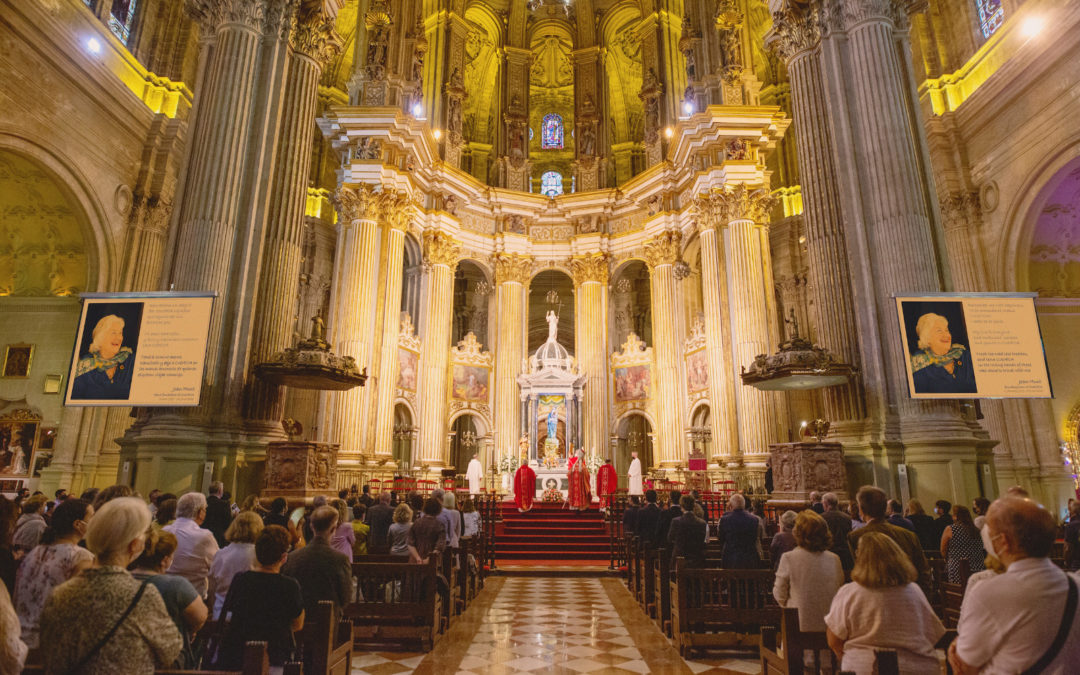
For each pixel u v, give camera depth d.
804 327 23.92
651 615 8.16
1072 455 16.66
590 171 27.22
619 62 30.75
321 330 12.26
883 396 10.92
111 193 18.16
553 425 24.17
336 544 6.21
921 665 2.86
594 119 27.56
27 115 15.44
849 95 12.36
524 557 14.95
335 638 4.09
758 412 18.19
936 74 19.23
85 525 3.86
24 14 15.05
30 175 16.92
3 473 17.95
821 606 4.03
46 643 2.39
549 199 27.03
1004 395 9.79
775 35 14.16
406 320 22.81
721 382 19.52
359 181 21.14
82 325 9.86
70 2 16.44
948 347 9.99
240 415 11.19
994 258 17.38
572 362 25.38
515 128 27.75
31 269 19.02
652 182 24.97
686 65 22.78
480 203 26.36
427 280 23.98
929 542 7.38
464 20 27.25
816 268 12.34
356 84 22.91
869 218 11.70
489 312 26.09
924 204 11.49
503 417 24.61
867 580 2.98
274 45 12.75
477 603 9.36
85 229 17.64
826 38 12.81
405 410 23.02
